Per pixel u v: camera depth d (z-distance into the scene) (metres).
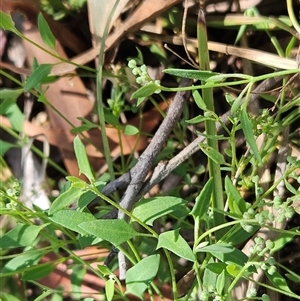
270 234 0.26
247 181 0.26
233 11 0.31
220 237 0.25
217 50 0.29
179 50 0.33
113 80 0.33
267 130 0.24
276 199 0.20
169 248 0.21
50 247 0.26
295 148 0.29
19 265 0.26
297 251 0.31
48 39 0.28
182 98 0.28
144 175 0.27
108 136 0.35
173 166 0.27
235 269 0.22
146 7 0.30
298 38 0.28
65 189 0.26
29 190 0.38
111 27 0.32
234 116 0.22
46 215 0.24
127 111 0.35
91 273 0.31
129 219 0.26
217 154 0.23
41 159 0.38
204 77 0.21
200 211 0.22
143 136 0.35
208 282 0.23
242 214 0.22
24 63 0.39
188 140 0.33
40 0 0.33
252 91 0.28
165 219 0.32
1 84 0.40
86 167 0.21
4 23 0.27
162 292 0.29
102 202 0.33
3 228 0.37
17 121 0.35
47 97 0.36
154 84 0.21
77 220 0.22
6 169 0.38
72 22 0.35
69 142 0.36
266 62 0.27
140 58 0.31
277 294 0.28
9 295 0.30
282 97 0.26
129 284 0.21
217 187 0.25
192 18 0.31
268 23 0.30
